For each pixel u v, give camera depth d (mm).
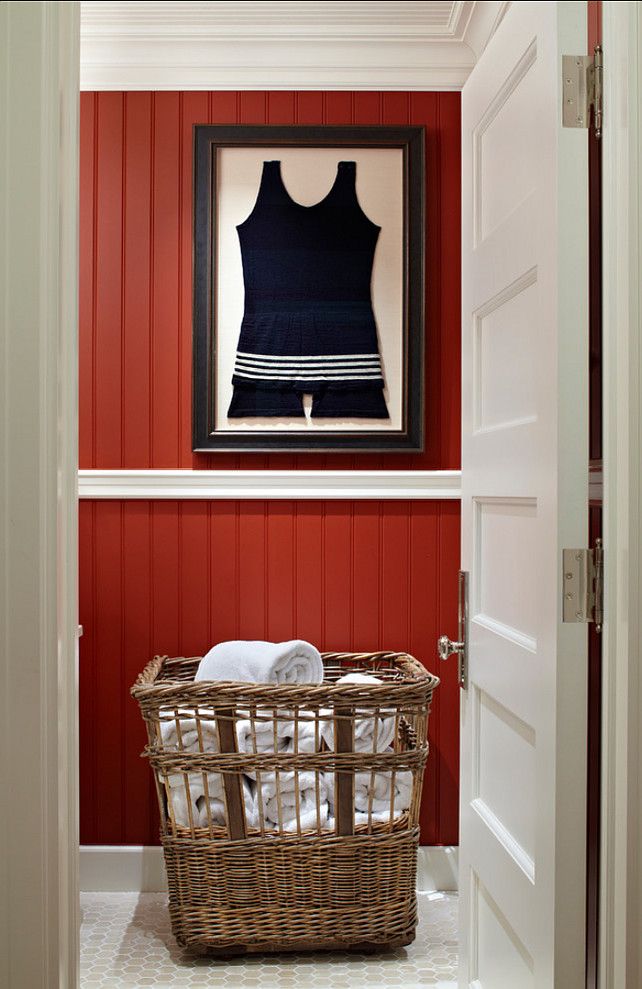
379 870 2512
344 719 2451
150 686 2455
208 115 3004
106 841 2996
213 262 2975
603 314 1306
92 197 2994
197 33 2920
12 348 1191
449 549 3020
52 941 1220
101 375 3006
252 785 2539
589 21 1458
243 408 2992
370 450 2975
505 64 1658
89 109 2990
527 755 1525
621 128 1267
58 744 1225
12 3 1187
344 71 2996
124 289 3002
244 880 2482
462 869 1958
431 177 3027
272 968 2482
